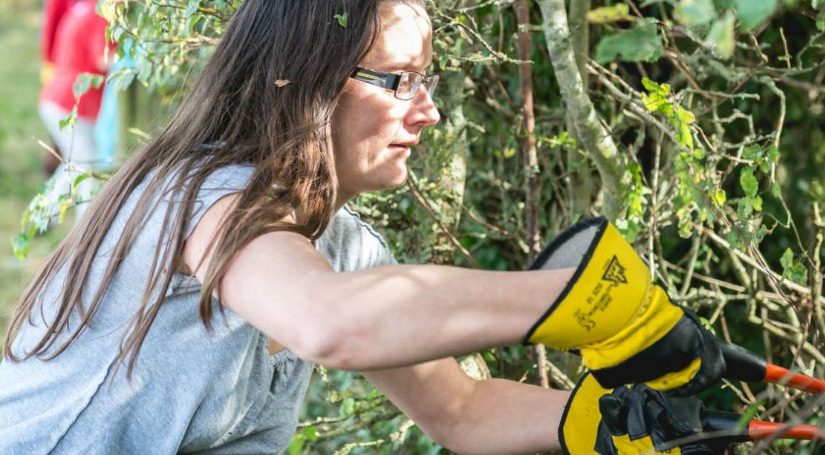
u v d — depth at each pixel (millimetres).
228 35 1813
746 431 1640
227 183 1637
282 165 1672
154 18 2424
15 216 6645
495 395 2037
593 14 2137
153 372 1707
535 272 1460
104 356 1727
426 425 2035
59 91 5031
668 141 2662
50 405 1760
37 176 7551
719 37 1284
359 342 1404
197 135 1758
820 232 2312
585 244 1535
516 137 2801
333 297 1421
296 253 1498
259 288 1476
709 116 2787
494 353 2809
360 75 1758
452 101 2650
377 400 2672
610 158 2346
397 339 1400
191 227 1617
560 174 2938
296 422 1995
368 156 1809
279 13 1763
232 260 1514
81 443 1726
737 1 1266
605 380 1494
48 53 5164
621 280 1442
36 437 1742
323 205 1728
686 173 2199
